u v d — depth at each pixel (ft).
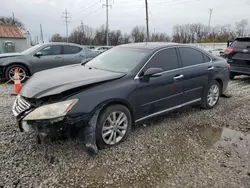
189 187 7.64
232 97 18.83
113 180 7.91
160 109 12.10
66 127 8.57
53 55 24.53
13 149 9.48
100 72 11.09
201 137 11.41
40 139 9.11
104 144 9.80
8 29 93.40
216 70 15.31
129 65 11.43
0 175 7.84
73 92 8.80
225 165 8.96
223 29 170.09
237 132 12.16
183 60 13.30
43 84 9.39
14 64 22.68
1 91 19.29
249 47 23.47
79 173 8.20
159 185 7.72
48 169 8.32
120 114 10.19
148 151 9.85
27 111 8.65
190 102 13.93
